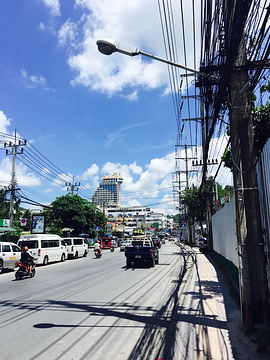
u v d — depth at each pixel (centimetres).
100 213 4438
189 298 835
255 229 545
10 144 2702
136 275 1330
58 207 3656
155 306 757
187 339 513
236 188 557
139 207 12244
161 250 3388
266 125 878
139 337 530
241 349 458
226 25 550
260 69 560
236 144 565
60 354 454
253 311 528
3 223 2908
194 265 1688
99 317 659
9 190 2611
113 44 619
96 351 466
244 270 532
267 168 586
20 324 612
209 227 2609
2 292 995
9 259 1619
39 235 1989
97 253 2503
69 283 1148
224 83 588
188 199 3803
